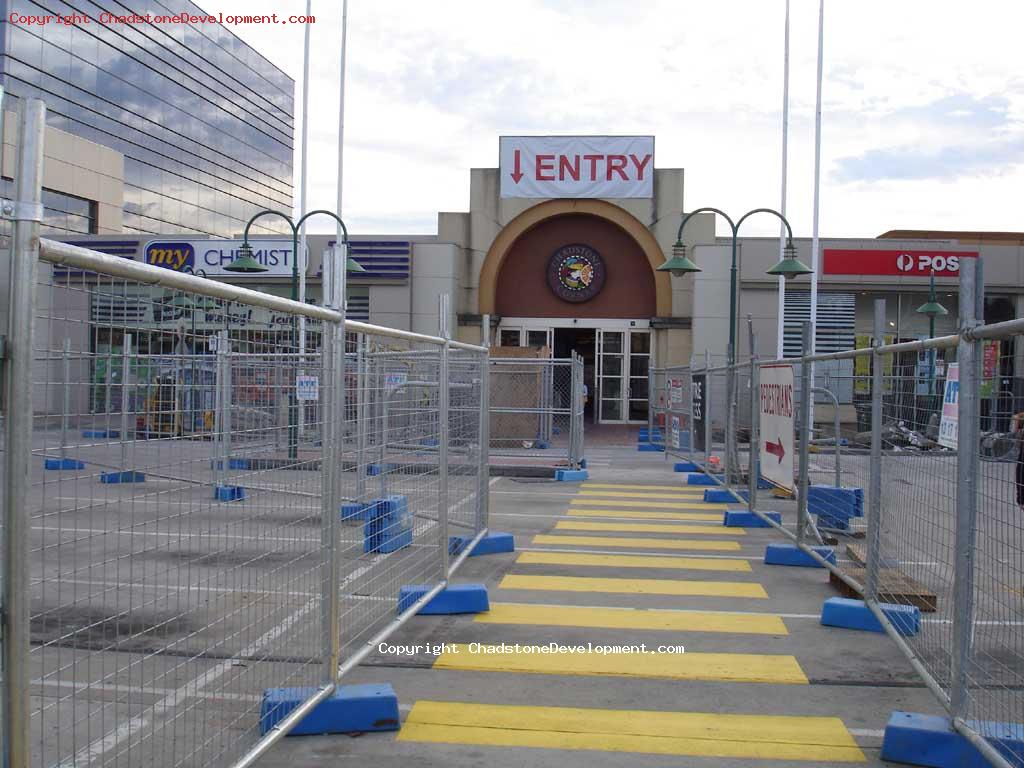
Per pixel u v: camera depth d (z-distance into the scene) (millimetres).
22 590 2734
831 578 8391
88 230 37500
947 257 28938
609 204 31922
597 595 8023
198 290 3584
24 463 2730
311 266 30984
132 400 3338
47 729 4426
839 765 4551
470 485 9680
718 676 5879
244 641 4809
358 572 6500
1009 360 4320
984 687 4762
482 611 7367
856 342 29938
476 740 4809
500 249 32281
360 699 4895
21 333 2713
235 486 4109
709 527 11828
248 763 4129
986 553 4555
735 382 14195
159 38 54656
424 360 7789
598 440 27188
